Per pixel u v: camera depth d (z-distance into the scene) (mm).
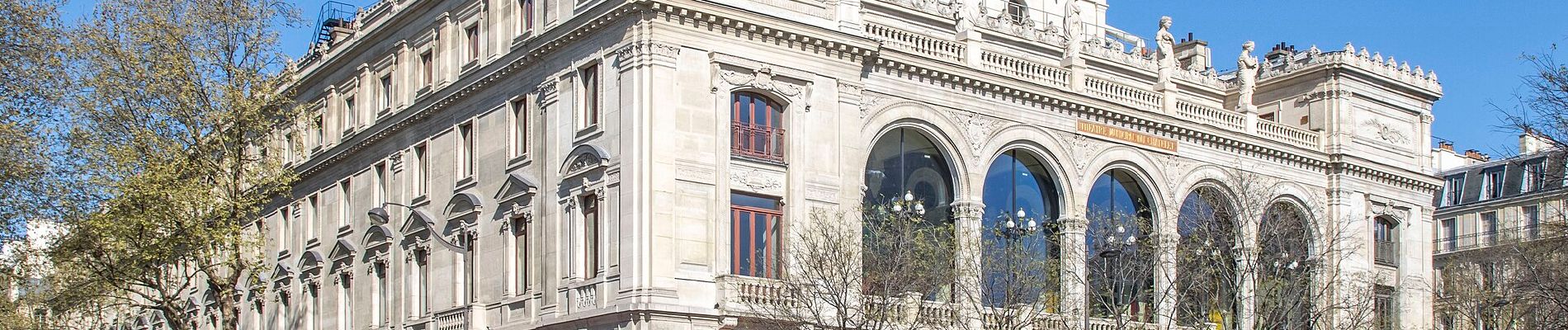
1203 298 56469
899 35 54562
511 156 54406
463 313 55125
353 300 63500
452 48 58719
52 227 56500
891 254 49125
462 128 57812
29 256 55156
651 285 47219
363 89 64812
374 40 64125
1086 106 59219
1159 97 62344
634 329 46969
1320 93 67750
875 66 53500
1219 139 63344
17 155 50406
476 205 55625
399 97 61656
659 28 48500
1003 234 54188
